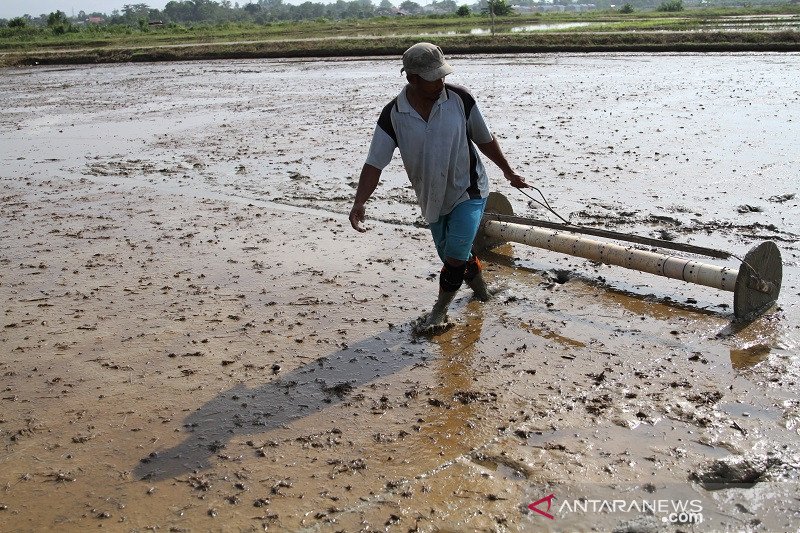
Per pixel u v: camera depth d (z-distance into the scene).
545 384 4.55
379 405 4.41
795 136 10.80
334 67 27.23
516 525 3.35
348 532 3.35
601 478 3.63
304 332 5.45
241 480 3.78
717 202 7.89
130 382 4.86
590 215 7.62
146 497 3.68
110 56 36.03
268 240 7.62
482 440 4.00
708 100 14.70
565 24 46.34
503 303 5.77
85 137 14.66
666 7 73.94
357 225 4.95
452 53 30.09
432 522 3.39
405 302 5.88
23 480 3.87
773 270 5.29
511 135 12.12
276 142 12.85
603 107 14.52
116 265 7.11
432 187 4.91
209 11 190.00
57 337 5.59
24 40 51.62
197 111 17.44
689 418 4.09
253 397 4.59
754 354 4.76
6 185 10.84
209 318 5.78
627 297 5.75
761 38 26.09
